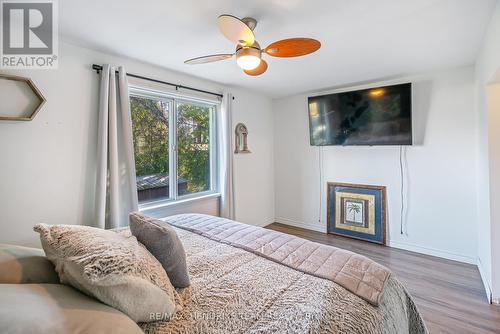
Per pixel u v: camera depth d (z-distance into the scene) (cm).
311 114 379
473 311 203
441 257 302
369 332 100
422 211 313
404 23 183
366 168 353
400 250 325
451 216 295
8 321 61
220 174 347
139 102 272
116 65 239
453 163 290
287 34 198
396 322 119
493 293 211
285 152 434
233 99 363
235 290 120
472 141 278
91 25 183
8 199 182
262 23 181
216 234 192
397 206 331
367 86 345
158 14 169
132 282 85
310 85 351
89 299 85
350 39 208
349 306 110
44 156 198
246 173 390
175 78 289
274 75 305
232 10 164
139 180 273
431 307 209
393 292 131
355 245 343
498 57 160
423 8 164
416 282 248
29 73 190
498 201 210
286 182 436
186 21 178
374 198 347
